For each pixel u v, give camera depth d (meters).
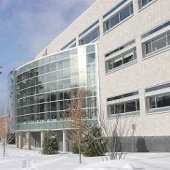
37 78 47.44
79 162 22.44
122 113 34.31
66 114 35.62
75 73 41.38
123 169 12.61
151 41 30.19
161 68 28.25
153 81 29.25
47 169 19.14
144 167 13.52
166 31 27.81
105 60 37.75
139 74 31.38
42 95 45.94
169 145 26.89
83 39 44.62
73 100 33.50
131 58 33.19
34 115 47.66
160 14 28.56
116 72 35.50
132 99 32.44
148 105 30.23
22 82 52.38
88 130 27.09
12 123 58.06
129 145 31.92
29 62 50.06
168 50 27.42
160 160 19.80
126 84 33.56
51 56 45.00
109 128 30.20
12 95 58.41
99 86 38.84
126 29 33.75
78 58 41.41
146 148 29.66
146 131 29.95
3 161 26.53
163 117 27.78
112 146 19.25
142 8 31.05
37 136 53.12
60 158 27.02
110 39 36.84
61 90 42.75
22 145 53.91
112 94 36.06
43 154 35.12
